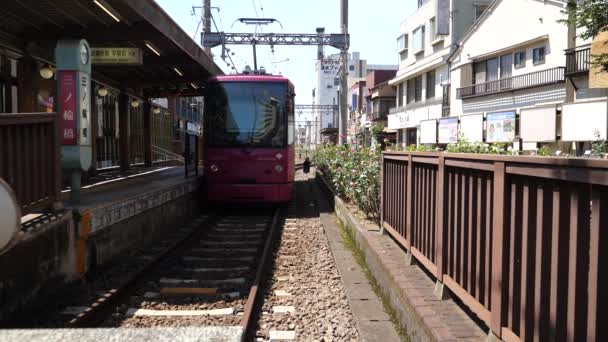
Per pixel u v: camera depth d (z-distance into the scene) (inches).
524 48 967.6
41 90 456.1
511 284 128.3
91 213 267.6
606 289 94.4
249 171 535.5
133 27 391.5
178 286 266.8
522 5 965.2
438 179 190.7
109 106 667.4
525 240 121.1
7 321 184.4
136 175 577.3
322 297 249.0
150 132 811.4
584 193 100.3
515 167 124.8
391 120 1726.1
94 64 422.3
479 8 1273.4
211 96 542.6
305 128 3631.9
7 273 185.5
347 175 477.4
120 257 314.3
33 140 215.8
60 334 74.6
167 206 428.1
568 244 105.7
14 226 160.9
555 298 108.0
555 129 786.2
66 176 423.5
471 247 157.2
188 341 71.6
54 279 226.4
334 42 1057.5
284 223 484.7
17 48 398.0
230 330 74.4
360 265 300.7
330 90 3531.0
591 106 708.7
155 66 515.2
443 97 1280.8
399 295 198.7
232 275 291.0
